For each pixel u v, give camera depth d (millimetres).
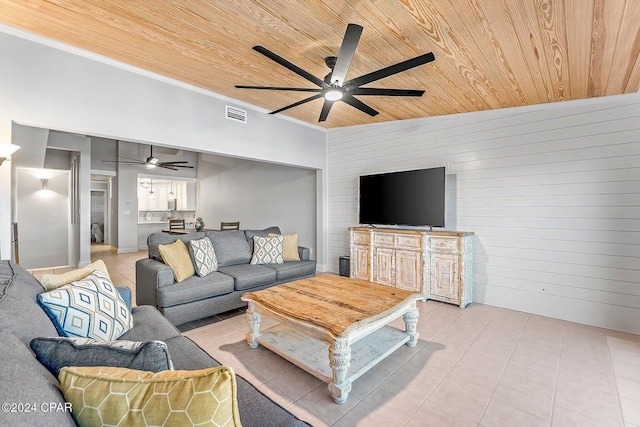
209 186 8828
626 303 3043
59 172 6324
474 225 3967
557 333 2996
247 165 7418
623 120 3059
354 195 5270
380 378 2211
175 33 2428
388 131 4812
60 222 6320
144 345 966
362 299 2506
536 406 1907
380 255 4410
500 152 3766
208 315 3227
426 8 1933
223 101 3916
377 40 2320
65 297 1592
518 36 2180
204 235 3967
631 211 3025
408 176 4262
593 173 3201
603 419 1790
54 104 2668
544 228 3479
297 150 5004
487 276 3871
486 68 2686
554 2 1798
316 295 2609
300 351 2406
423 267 3986
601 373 2273
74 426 725
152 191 9875
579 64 2518
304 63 2869
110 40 2578
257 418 1097
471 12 1947
